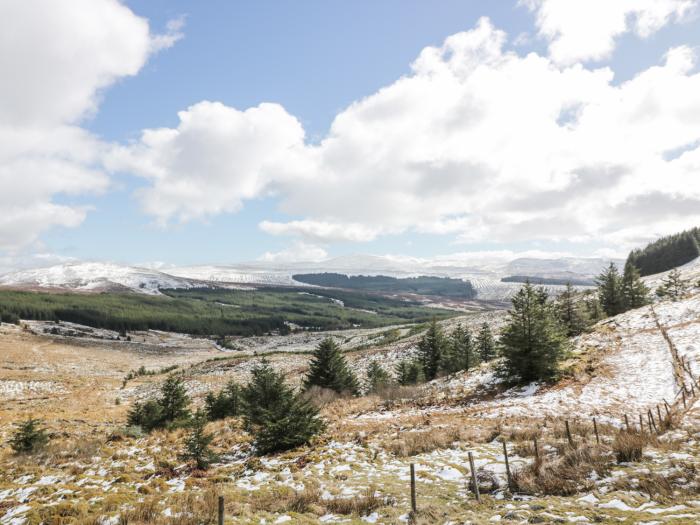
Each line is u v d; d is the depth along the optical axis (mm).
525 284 31641
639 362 31172
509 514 9453
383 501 11688
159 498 13750
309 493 12883
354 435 21250
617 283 57219
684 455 11438
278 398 25734
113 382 83688
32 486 16625
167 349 146875
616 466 11422
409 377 46188
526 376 30375
